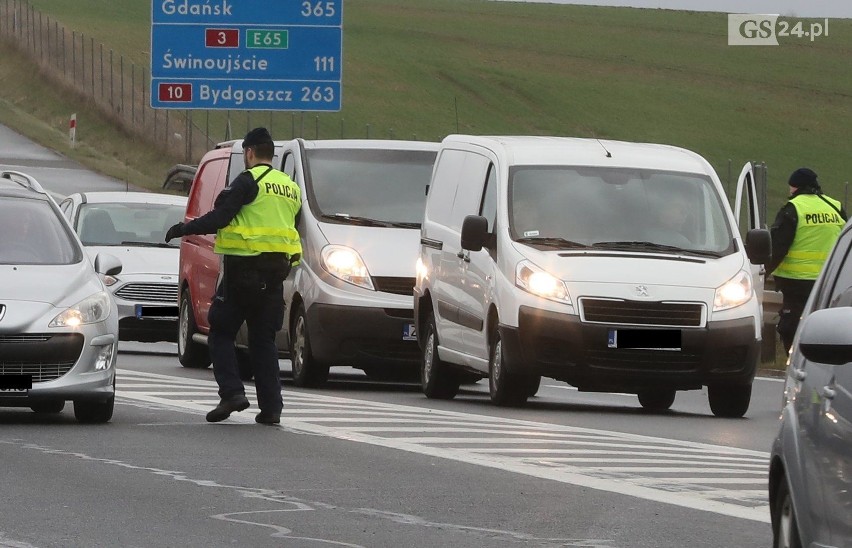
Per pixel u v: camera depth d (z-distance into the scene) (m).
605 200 44.28
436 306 46.47
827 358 15.14
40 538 21.56
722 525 23.41
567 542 21.89
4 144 174.25
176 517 23.39
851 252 17.98
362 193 51.12
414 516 23.81
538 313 41.16
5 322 33.97
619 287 41.28
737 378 41.78
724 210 44.88
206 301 55.41
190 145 157.50
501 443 33.38
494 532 22.58
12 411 38.69
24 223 37.75
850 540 15.14
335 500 25.19
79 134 183.38
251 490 26.06
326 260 48.72
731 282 42.28
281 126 193.88
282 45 126.12
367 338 48.38
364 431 35.25
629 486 27.20
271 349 36.41
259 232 36.22
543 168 44.88
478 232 43.19
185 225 36.28
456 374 46.50
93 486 26.20
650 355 41.22
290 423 36.72
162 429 34.75
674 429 38.53
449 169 48.56
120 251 63.50
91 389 34.72
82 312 34.81
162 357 64.06
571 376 41.22
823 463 16.00
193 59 125.62
